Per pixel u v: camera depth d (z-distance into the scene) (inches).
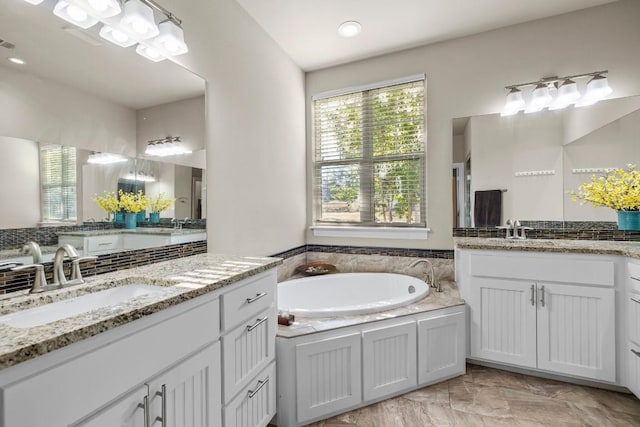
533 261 77.7
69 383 26.9
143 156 57.6
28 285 41.5
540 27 92.4
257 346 55.6
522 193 95.2
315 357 63.9
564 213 91.4
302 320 69.7
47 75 43.7
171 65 62.5
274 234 99.0
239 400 49.8
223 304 46.8
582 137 89.6
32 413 24.2
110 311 31.7
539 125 93.6
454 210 102.7
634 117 84.3
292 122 112.0
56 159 44.8
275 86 100.5
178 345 38.5
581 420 63.7
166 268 54.9
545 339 76.6
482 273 82.4
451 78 102.3
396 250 110.2
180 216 64.9
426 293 85.7
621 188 86.1
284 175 105.9
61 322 28.7
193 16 67.1
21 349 23.0
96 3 43.8
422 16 89.3
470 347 84.0
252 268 54.4
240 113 82.4
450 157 102.9
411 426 62.8
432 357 76.5
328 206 121.8
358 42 102.2
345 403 66.6
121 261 53.5
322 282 103.4
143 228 57.4
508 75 95.9
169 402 36.9
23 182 40.9
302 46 103.8
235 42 80.7
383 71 110.7
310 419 63.3
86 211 48.6
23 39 41.1
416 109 108.3
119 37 52.0
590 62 87.7
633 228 85.1
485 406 68.6
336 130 120.3
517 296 79.4
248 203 85.8
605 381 72.2
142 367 33.7
